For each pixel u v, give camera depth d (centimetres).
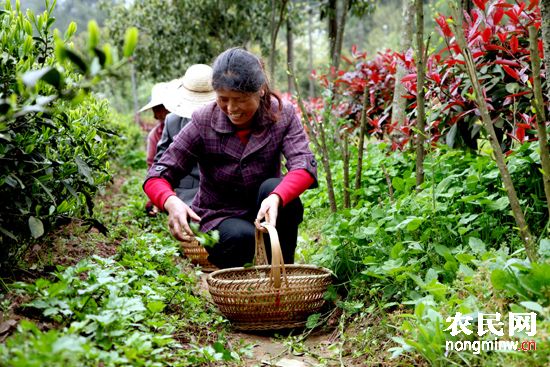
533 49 242
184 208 306
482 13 364
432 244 311
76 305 243
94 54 150
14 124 259
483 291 249
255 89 302
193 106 482
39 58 279
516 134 336
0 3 293
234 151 337
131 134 1259
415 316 244
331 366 276
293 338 312
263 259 341
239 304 309
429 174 371
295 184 318
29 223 258
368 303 322
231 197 354
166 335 254
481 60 380
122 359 211
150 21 1452
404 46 491
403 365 253
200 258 443
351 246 346
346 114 608
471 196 313
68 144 297
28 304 237
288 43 1134
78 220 356
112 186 800
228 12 1450
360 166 407
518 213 251
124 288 273
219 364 268
